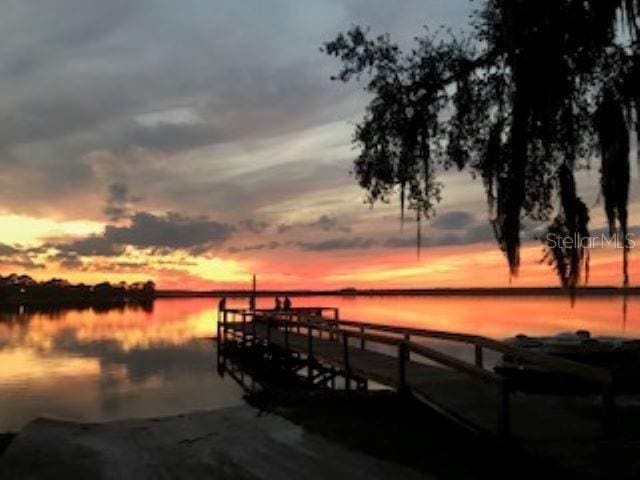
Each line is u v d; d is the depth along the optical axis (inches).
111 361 1513.3
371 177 366.9
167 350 1791.3
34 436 393.4
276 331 1148.5
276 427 409.4
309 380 758.5
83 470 336.5
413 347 436.8
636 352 624.1
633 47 263.9
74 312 5462.6
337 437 379.2
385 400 470.9
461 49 322.3
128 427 420.8
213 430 408.8
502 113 310.0
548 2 265.1
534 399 404.8
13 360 1557.6
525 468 297.7
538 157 306.7
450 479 301.6
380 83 345.7
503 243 297.9
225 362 1369.3
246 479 313.9
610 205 271.7
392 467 321.1
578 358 604.4
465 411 369.7
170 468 336.8
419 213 365.7
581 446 301.4
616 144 269.4
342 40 350.6
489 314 3442.4
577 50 270.5
